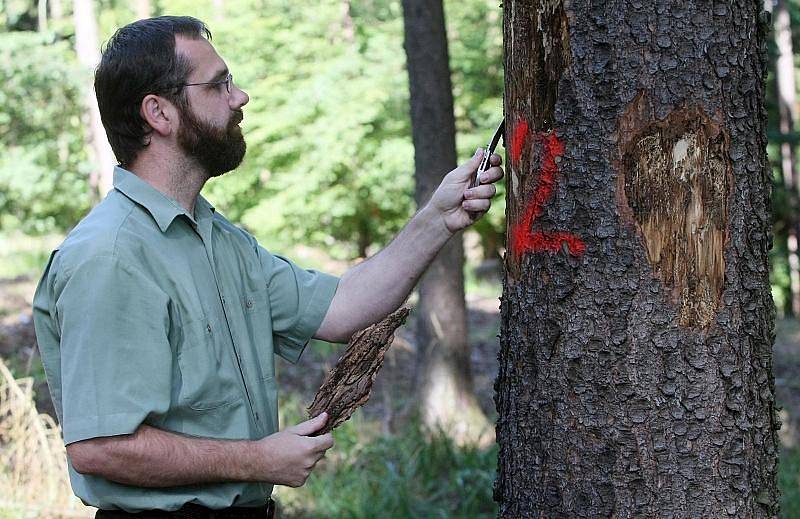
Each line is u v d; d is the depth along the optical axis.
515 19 1.74
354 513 4.14
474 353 8.09
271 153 10.59
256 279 1.95
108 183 10.51
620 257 1.64
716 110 1.61
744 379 1.67
